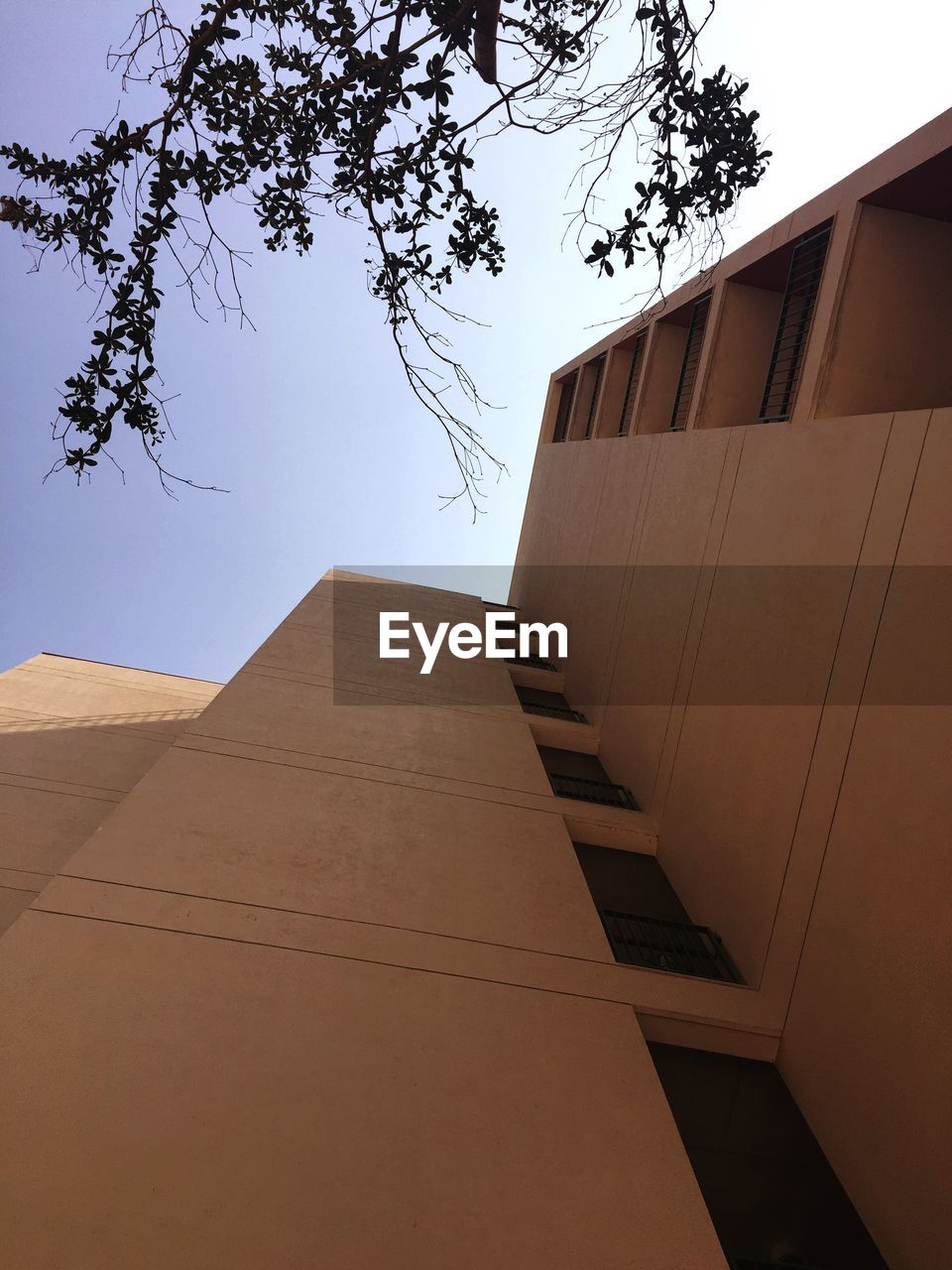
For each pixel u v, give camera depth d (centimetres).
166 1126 405
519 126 283
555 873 786
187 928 569
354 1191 395
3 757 1497
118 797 1429
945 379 811
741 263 1098
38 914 551
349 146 295
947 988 467
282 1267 349
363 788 878
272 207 309
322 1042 490
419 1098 463
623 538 1465
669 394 1535
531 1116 471
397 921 639
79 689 1905
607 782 1207
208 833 704
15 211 274
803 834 661
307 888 655
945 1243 430
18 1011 459
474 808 900
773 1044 626
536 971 620
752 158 292
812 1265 488
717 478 1044
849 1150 520
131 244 283
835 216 859
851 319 809
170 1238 350
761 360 1155
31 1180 361
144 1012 479
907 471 626
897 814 546
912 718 554
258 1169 394
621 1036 569
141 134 275
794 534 795
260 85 285
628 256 300
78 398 280
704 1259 402
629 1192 432
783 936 657
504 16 269
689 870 877
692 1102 590
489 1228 393
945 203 794
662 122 286
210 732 930
